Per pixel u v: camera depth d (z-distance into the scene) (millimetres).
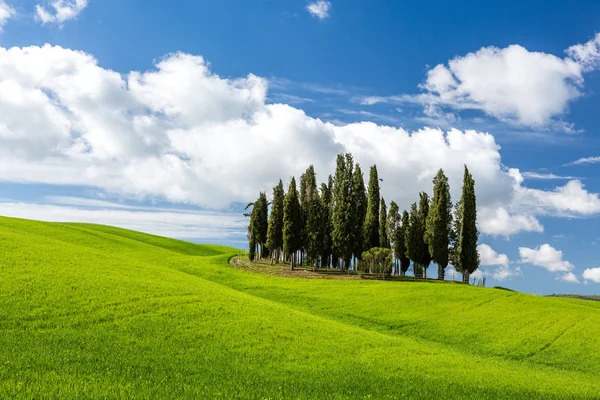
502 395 26438
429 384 27656
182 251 142250
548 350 46938
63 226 114625
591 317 58406
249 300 51062
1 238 57844
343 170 104250
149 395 16531
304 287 75000
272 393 20688
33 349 25922
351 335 41000
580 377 37594
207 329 35938
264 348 33469
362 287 74812
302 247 104125
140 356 27641
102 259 60094
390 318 57031
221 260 101500
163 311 38938
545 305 63750
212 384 21844
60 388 16188
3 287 38062
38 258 50688
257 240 108000
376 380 27641
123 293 42375
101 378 19609
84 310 36062
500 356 44844
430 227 93750
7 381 16547
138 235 153750
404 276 97750
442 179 94250
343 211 93000
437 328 53562
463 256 89500
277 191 102375
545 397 27078
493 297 67438
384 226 111000
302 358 32188
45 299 36938
